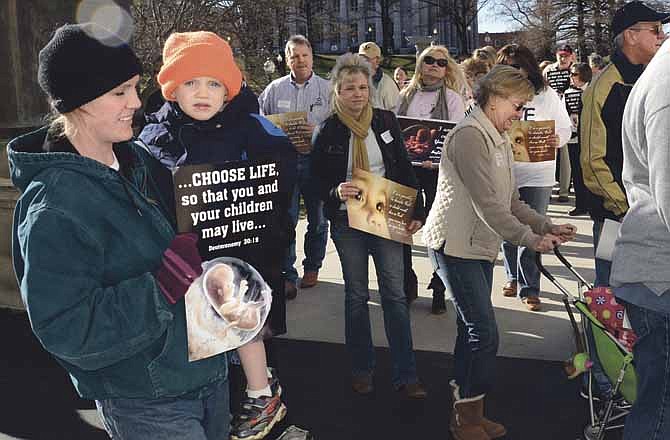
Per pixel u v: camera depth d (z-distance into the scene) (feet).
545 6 142.61
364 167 13.65
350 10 290.76
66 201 6.19
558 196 34.71
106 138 6.51
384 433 12.70
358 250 13.79
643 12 12.50
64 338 6.01
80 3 17.67
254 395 9.18
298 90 21.25
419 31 284.82
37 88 20.11
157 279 6.41
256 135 9.91
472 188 11.02
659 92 7.79
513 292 19.89
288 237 9.36
